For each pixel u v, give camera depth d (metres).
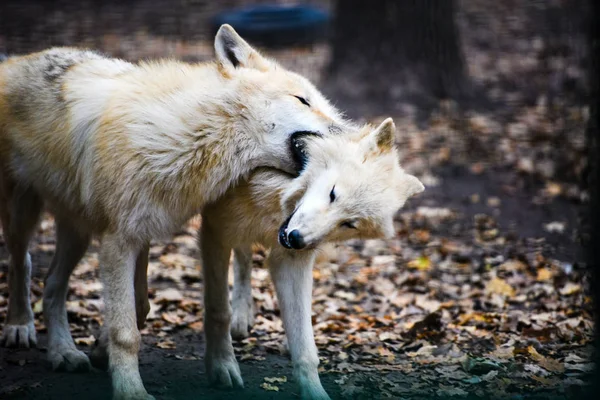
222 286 8.80
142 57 29.36
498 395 8.57
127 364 7.96
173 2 38.78
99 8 37.47
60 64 9.41
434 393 8.65
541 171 19.06
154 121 8.06
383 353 10.13
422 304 12.12
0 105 9.48
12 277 10.07
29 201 9.76
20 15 35.16
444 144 21.09
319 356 10.05
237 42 8.85
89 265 13.45
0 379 8.88
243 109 8.27
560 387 8.73
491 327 11.12
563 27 32.50
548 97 24.89
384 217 7.60
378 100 23.95
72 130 8.63
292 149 8.24
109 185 8.11
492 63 29.34
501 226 16.20
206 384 8.91
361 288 13.13
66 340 9.49
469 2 38.03
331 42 25.05
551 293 12.40
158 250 14.48
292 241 7.32
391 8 24.19
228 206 8.50
